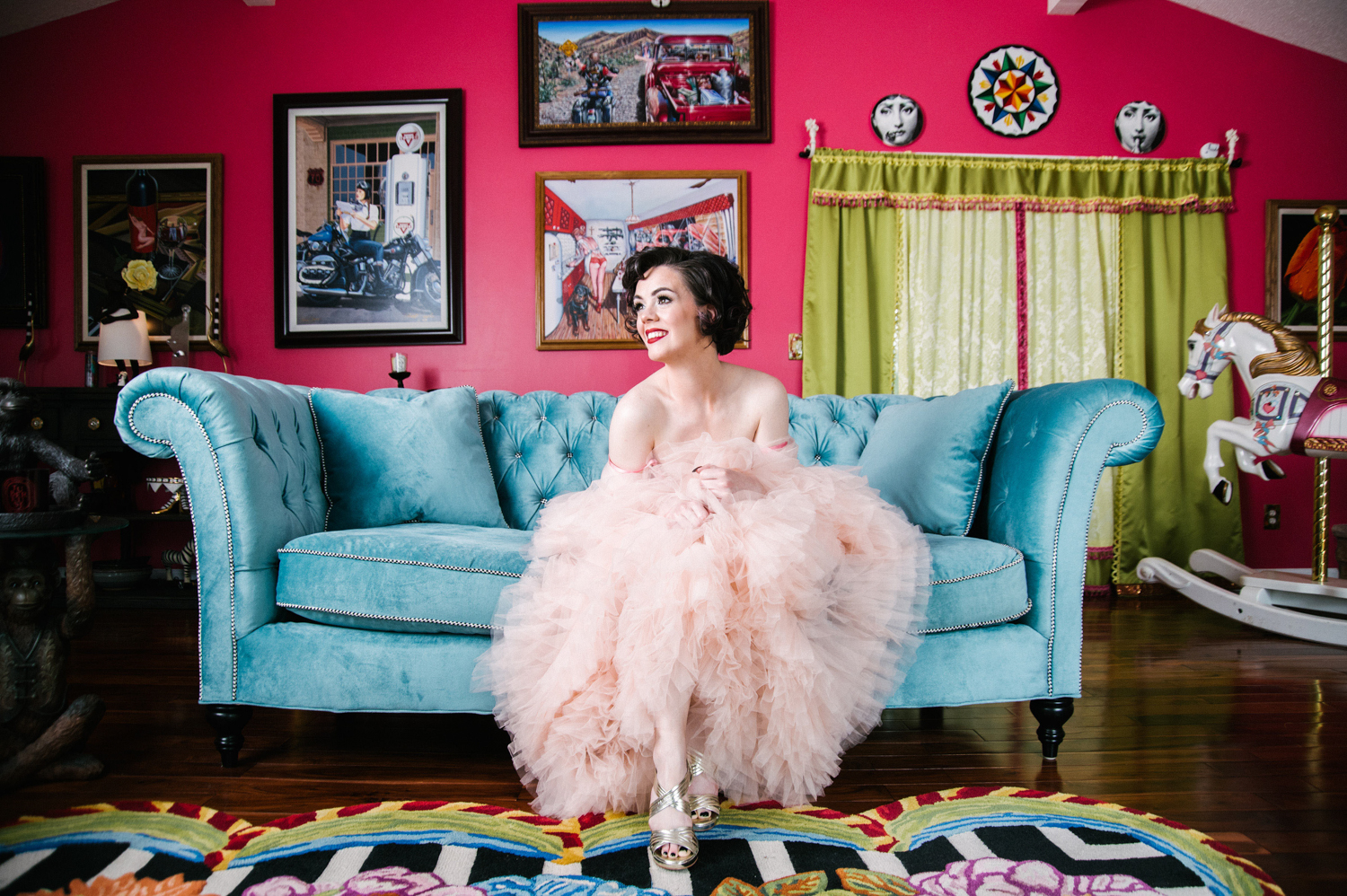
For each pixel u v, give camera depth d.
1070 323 3.66
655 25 3.57
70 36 3.58
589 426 2.32
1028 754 1.59
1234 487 3.67
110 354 3.34
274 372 3.61
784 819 1.26
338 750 1.62
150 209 3.59
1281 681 2.14
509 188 3.59
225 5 3.58
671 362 1.33
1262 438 2.90
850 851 1.15
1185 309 3.71
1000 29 3.66
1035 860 1.12
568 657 1.18
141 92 3.59
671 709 1.10
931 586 1.48
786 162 3.62
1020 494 1.61
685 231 3.59
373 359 3.61
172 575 3.37
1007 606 1.53
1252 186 3.76
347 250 3.58
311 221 3.57
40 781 1.42
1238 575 3.11
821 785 1.24
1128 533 3.62
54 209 3.61
